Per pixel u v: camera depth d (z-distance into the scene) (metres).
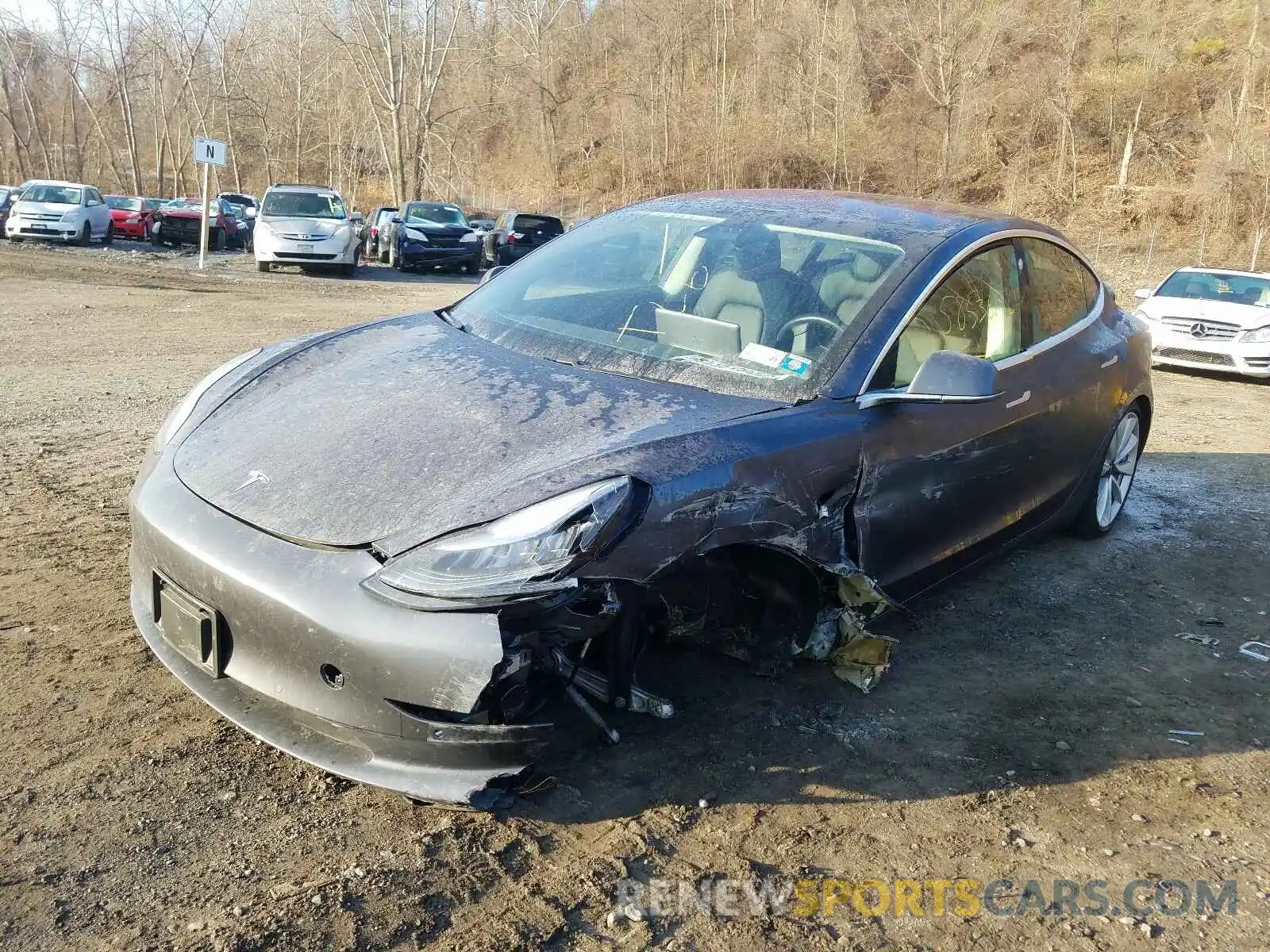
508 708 2.51
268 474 2.78
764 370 3.20
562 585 2.36
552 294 3.78
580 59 59.38
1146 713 3.43
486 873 2.41
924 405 3.34
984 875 2.55
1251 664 3.86
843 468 3.01
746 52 51.19
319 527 2.57
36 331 10.36
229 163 54.00
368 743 2.45
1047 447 4.14
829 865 2.54
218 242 27.95
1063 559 4.89
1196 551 5.12
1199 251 28.62
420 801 2.63
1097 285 4.89
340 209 21.53
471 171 58.19
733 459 2.72
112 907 2.23
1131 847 2.70
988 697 3.47
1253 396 10.59
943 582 3.76
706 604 3.04
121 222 28.58
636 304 3.59
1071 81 36.66
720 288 3.54
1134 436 5.21
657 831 2.61
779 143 41.78
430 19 46.72
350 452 2.79
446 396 3.02
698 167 44.88
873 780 2.92
